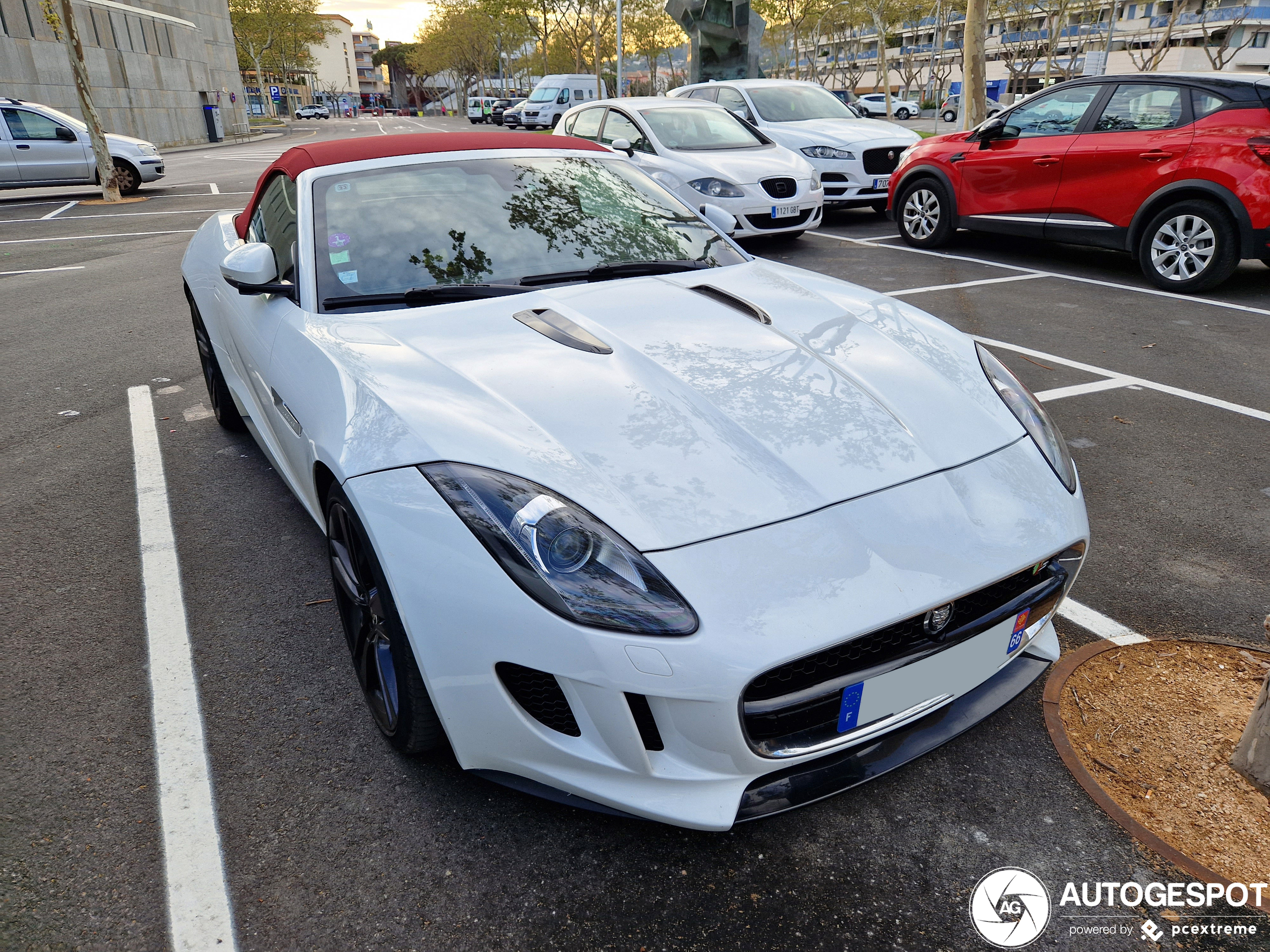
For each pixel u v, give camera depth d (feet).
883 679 5.34
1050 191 22.99
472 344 7.07
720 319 7.64
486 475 5.46
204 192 49.93
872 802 6.10
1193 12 193.98
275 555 9.72
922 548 5.36
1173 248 20.58
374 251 8.46
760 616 4.90
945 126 120.78
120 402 15.05
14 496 11.39
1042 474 6.26
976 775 6.30
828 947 5.04
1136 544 9.42
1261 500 10.41
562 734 5.31
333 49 456.86
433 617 5.31
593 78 114.01
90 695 7.40
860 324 7.77
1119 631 7.84
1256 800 5.95
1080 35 191.21
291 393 7.24
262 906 5.36
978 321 18.54
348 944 5.10
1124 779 6.18
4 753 6.71
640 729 5.11
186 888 5.49
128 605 8.79
